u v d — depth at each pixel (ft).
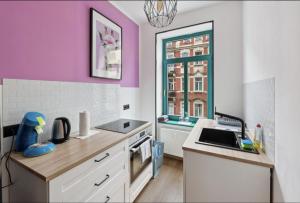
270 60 3.29
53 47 4.72
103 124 6.69
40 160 3.26
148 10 4.84
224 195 3.67
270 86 3.30
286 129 2.52
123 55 8.10
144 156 6.02
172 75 10.02
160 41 9.83
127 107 8.53
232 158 3.51
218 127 6.00
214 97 7.70
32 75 4.21
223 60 7.45
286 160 2.52
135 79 9.29
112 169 4.39
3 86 3.62
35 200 3.01
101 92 6.66
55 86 4.78
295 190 2.19
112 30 7.06
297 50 2.15
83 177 3.45
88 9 5.93
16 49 3.87
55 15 4.77
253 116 4.87
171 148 8.93
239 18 7.06
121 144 4.78
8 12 3.71
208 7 7.66
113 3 7.20
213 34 7.60
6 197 3.56
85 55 5.84
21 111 3.95
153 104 9.48
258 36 4.30
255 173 3.35
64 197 3.03
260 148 3.89
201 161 3.87
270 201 3.26
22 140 3.63
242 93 7.07
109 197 4.27
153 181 7.08
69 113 5.24
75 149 3.87
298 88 2.11
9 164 3.54
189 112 9.58
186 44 9.40
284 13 2.59
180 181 7.08
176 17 8.45
